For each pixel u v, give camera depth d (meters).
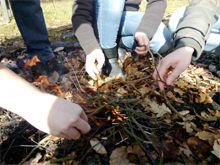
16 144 0.59
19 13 0.84
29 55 0.88
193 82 0.83
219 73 0.90
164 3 0.84
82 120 0.37
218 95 0.77
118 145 0.59
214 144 0.56
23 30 0.86
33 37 0.85
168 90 0.74
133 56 0.95
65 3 2.26
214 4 0.63
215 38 0.84
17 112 0.36
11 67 0.91
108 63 0.83
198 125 0.65
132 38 0.92
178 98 0.72
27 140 0.60
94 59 0.74
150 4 0.84
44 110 0.35
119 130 0.60
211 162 0.56
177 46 0.58
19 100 0.36
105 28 0.79
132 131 0.58
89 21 0.80
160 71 0.57
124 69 0.88
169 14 1.57
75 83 0.79
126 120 0.61
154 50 0.92
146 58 0.94
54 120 0.35
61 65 0.89
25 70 0.88
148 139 0.58
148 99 0.68
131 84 0.73
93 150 0.57
